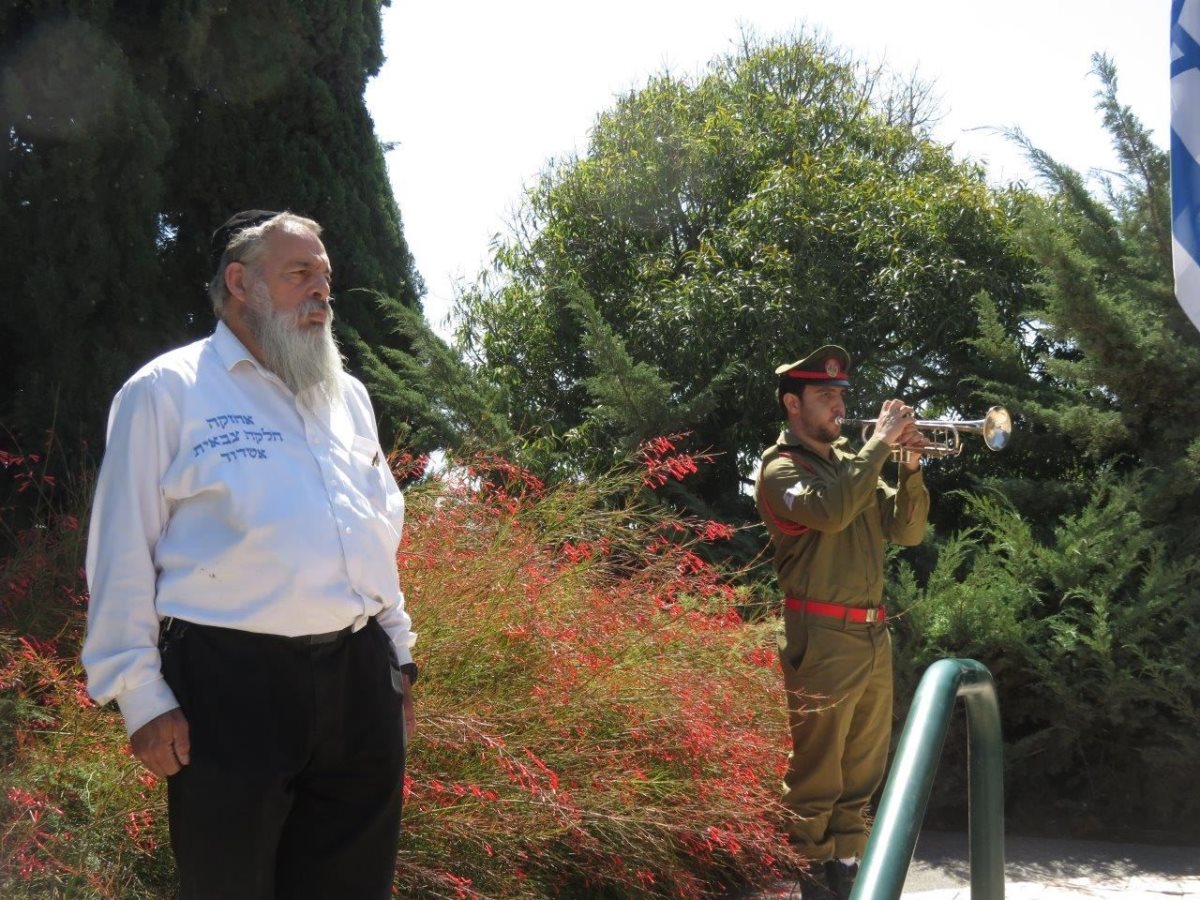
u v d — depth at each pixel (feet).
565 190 32.45
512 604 14.57
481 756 12.96
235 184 24.45
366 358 25.40
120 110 21.24
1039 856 18.38
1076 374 24.25
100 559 8.19
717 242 30.73
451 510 16.39
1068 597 20.92
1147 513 22.07
